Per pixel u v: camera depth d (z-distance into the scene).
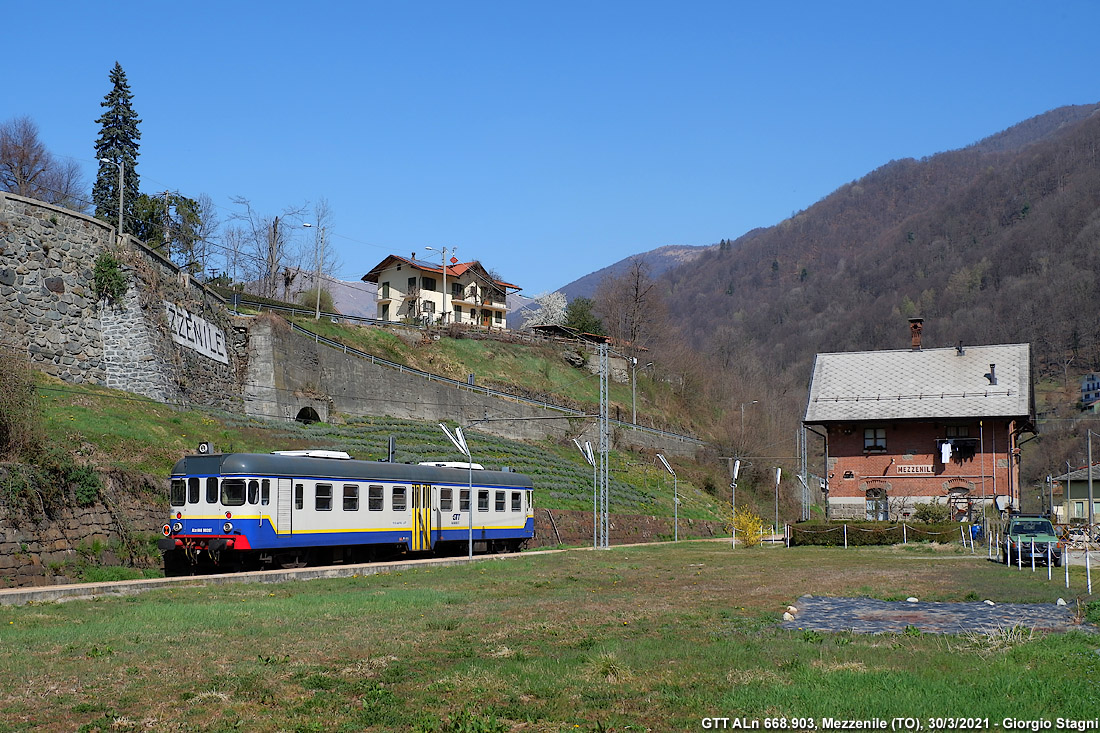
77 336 37.59
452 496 38.06
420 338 80.50
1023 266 178.12
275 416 51.66
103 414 34.34
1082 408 123.12
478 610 19.53
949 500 57.38
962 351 60.91
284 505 29.45
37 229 36.62
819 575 29.34
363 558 35.00
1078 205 182.50
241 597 21.50
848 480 59.41
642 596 22.81
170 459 33.19
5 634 15.43
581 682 11.81
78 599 20.72
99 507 27.12
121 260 39.72
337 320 75.25
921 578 27.75
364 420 59.12
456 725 9.72
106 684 11.77
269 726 9.88
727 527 71.44
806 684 11.33
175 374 42.22
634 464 76.06
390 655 13.88
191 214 74.44
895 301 194.75
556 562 35.44
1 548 23.19
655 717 10.09
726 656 13.38
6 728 9.80
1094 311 144.62
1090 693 10.59
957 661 12.70
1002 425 57.09
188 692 11.32
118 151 69.12
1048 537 34.00
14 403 25.86
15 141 75.81
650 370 104.75
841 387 61.06
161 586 23.55
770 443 101.88
